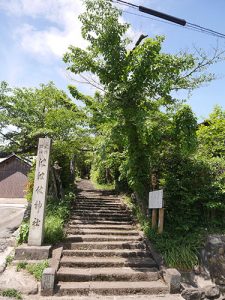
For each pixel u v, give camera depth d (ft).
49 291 21.30
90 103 40.50
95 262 26.08
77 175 95.81
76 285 22.61
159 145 33.53
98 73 31.71
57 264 24.73
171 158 33.94
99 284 23.11
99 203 45.27
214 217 31.78
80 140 42.83
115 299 21.35
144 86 30.83
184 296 22.70
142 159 33.60
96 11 30.27
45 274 21.56
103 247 29.55
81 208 42.24
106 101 31.30
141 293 22.59
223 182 32.12
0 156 95.50
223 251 28.07
